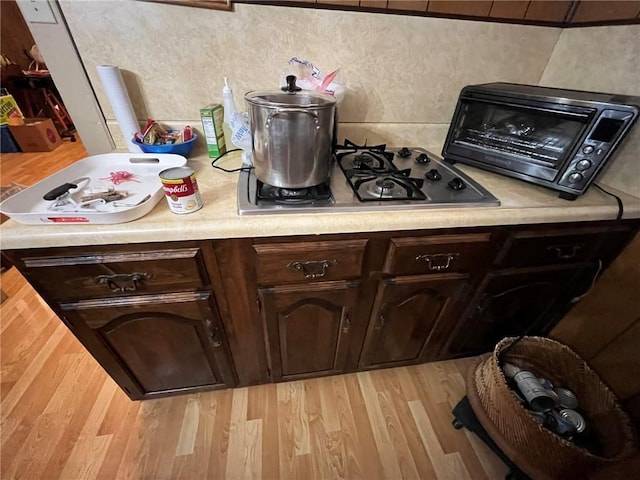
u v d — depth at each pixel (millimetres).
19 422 1103
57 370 1262
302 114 655
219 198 788
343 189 841
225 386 1160
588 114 758
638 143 892
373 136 1228
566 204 858
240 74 1023
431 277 917
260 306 889
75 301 765
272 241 752
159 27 908
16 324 1443
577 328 1143
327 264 808
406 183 872
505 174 954
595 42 988
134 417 1127
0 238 618
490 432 939
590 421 1027
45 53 897
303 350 1064
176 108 1060
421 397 1243
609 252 980
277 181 756
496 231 853
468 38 1062
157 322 854
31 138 3195
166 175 670
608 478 858
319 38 998
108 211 659
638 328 957
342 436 1111
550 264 973
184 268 743
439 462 1061
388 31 1012
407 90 1142
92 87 977
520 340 1050
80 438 1067
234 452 1055
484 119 983
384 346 1136
